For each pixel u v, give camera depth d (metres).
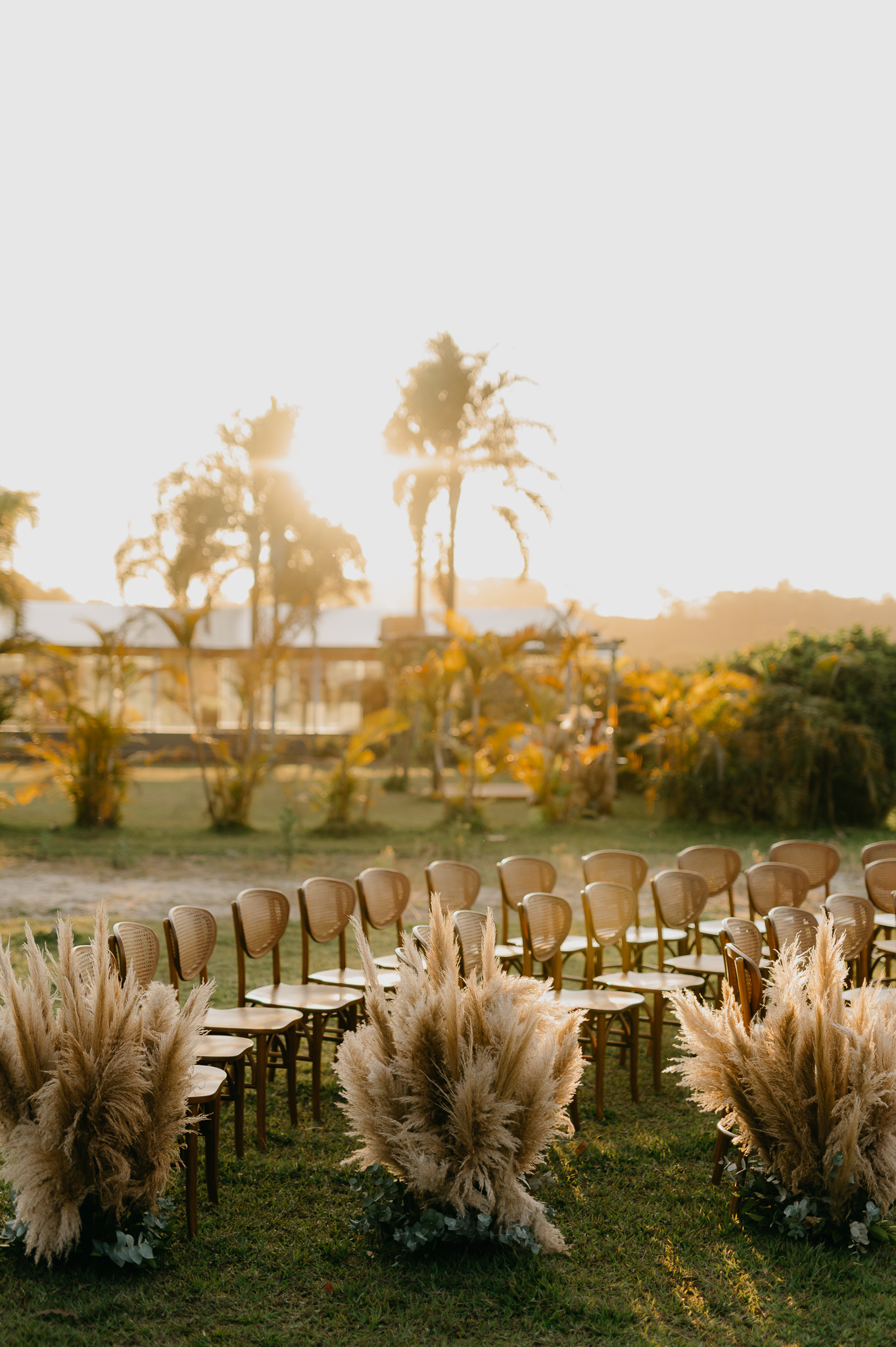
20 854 13.26
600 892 5.97
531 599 56.69
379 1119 3.78
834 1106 3.80
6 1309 3.30
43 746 16.20
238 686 16.77
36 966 3.69
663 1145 4.71
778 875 6.59
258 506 22.12
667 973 6.21
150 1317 3.29
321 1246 3.76
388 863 12.72
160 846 13.93
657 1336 3.19
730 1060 4.00
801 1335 3.21
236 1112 4.57
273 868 12.38
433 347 24.50
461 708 25.22
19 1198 3.54
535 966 7.69
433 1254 3.71
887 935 7.33
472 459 24.34
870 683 18.30
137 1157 3.61
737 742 17.06
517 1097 3.76
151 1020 3.69
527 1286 3.49
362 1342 3.15
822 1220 3.84
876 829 17.16
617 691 23.39
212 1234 3.83
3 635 27.16
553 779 16.84
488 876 11.91
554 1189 4.29
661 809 19.45
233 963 7.96
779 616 49.06
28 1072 3.53
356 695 33.66
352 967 7.70
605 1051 5.17
